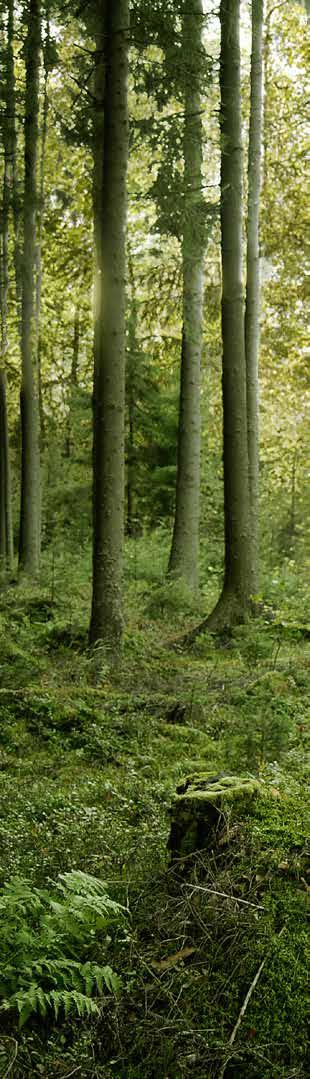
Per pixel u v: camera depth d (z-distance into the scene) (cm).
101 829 510
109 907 383
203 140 1300
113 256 1138
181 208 1288
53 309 2841
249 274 1625
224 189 1307
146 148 1398
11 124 2017
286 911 347
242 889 363
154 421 2475
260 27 1572
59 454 3098
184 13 1225
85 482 2747
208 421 2405
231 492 1335
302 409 2345
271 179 2047
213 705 902
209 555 2183
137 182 2331
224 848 393
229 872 374
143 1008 326
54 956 355
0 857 474
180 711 865
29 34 1845
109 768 729
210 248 1917
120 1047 312
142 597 1659
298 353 2212
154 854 448
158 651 1232
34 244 2006
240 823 402
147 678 1045
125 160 1141
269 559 2162
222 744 749
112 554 1152
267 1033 303
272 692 884
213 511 2378
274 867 371
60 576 1803
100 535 1152
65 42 2134
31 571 1952
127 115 1144
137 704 898
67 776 700
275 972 320
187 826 410
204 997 322
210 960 336
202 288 1762
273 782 483
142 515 2625
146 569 1917
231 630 1287
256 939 336
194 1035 305
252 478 1614
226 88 1305
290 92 2088
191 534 1795
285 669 1026
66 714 840
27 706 856
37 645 1184
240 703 888
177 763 704
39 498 2034
